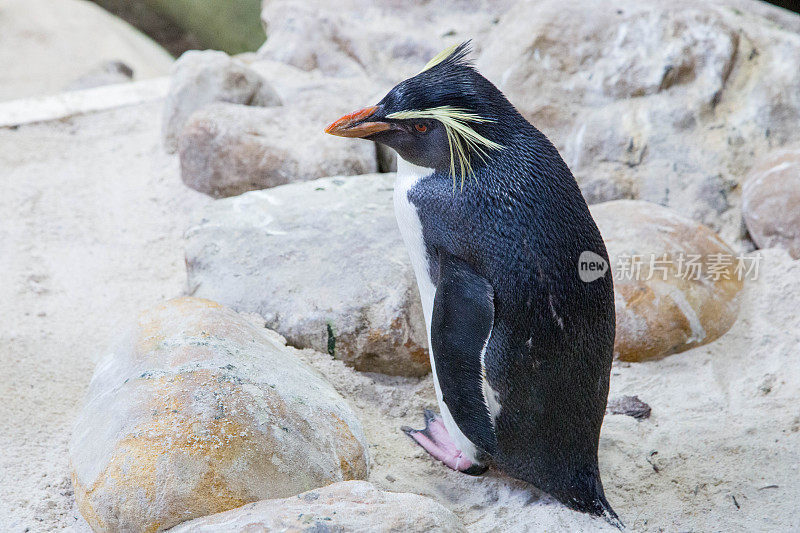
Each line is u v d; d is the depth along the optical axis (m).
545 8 13.20
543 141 6.63
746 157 11.77
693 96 12.12
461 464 7.56
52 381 8.98
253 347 7.79
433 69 6.66
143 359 7.46
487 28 15.33
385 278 8.97
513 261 6.32
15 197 13.00
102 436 6.66
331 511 5.80
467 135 6.40
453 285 6.48
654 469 7.54
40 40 25.75
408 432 8.11
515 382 6.57
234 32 28.31
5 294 10.64
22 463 7.60
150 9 29.86
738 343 9.41
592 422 6.78
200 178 12.70
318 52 16.03
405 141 6.66
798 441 7.68
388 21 15.96
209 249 9.78
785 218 10.34
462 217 6.46
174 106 13.79
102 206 12.96
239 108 12.90
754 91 12.11
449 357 6.42
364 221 9.94
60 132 15.32
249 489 6.24
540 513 6.94
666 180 11.66
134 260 11.62
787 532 6.61
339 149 12.21
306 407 7.11
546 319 6.33
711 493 7.17
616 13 12.89
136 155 14.46
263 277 9.31
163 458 6.23
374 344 8.70
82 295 10.80
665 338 9.16
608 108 12.34
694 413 8.38
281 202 10.56
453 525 5.88
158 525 6.07
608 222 10.34
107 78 19.95
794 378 8.69
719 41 12.26
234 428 6.50
